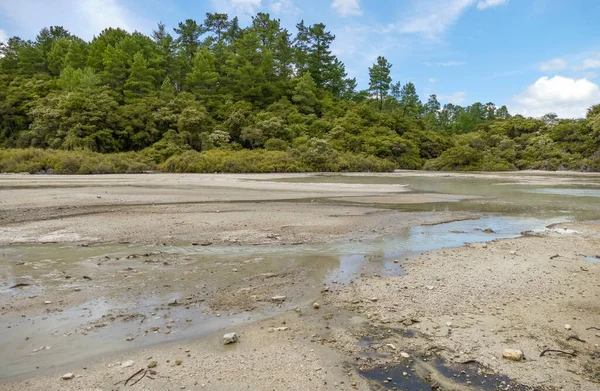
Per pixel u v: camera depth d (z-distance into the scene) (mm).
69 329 4719
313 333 4707
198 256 8422
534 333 4742
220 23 97750
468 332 4758
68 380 3604
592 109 81375
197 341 4449
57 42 81188
